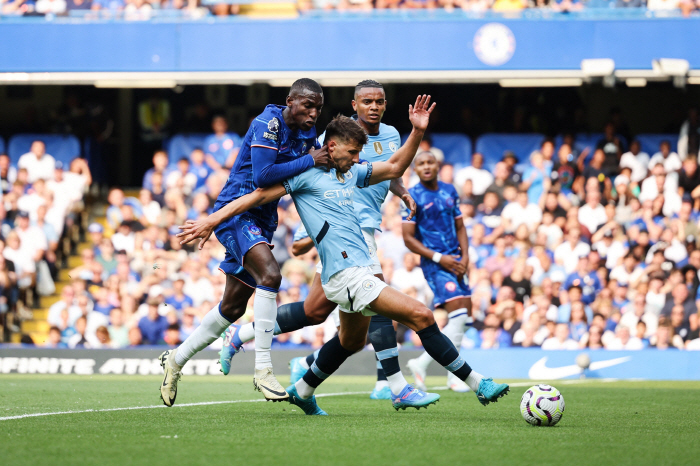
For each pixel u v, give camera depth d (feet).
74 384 66.95
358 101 47.42
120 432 31.30
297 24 99.45
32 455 25.32
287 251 101.91
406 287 97.91
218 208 39.55
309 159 36.14
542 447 27.96
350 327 37.78
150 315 96.68
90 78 101.55
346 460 24.85
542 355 88.99
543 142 109.29
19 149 112.37
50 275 104.83
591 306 96.89
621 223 102.47
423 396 39.96
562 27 96.48
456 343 60.90
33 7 107.04
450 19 98.12
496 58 97.30
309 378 39.11
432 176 61.11
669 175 104.17
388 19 98.63
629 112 116.98
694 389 65.67
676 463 24.99
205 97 122.01
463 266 60.80
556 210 103.40
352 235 36.55
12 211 107.86
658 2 101.45
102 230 105.29
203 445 27.78
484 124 113.29
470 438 30.19
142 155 124.36
